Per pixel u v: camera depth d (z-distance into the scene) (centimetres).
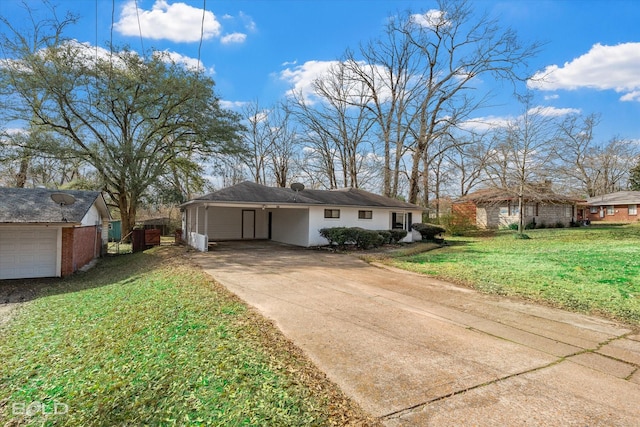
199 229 2080
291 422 289
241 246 1794
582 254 1245
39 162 1959
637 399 328
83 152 1945
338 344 462
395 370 387
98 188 2192
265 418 293
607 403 321
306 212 1766
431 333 509
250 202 1571
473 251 1516
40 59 1766
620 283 785
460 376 373
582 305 646
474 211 3091
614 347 458
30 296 999
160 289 816
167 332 515
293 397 325
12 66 1736
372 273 1022
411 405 317
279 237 2075
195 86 1970
